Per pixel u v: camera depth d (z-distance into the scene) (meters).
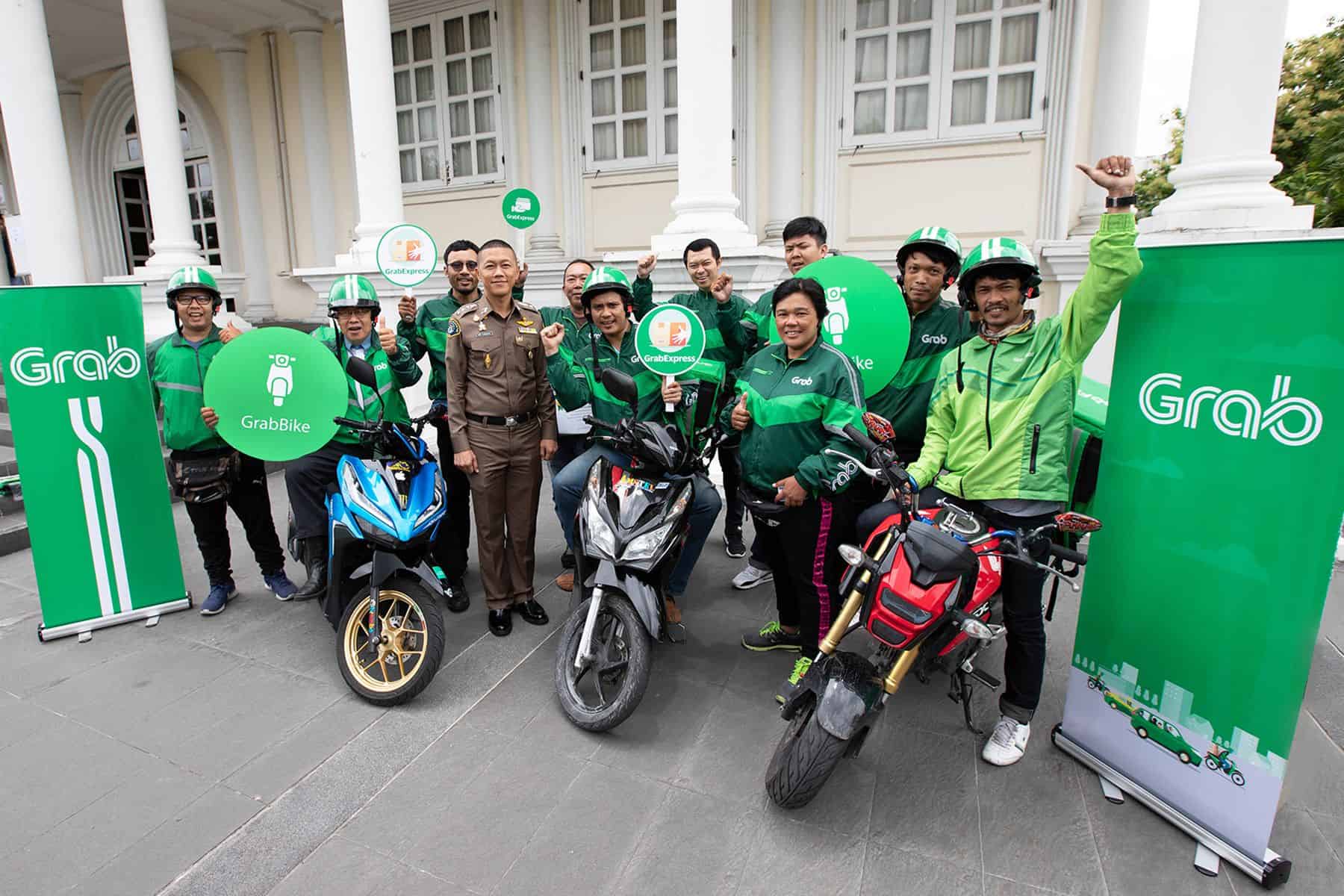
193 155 10.28
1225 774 2.06
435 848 2.12
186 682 3.01
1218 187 3.88
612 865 2.05
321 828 2.19
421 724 2.70
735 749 2.56
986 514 2.48
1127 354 2.20
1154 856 2.09
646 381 3.34
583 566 2.84
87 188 11.38
